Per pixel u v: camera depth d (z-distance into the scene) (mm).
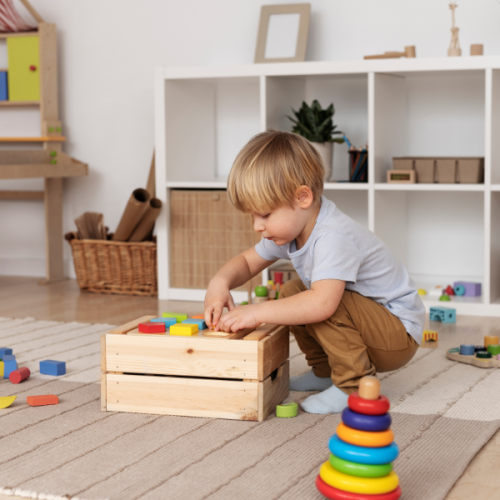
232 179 1091
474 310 2059
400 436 1035
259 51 2438
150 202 2350
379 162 2170
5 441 1019
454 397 1240
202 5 2645
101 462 936
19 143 2943
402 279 1224
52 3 2842
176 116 2385
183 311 2129
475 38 2324
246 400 1104
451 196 2412
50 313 2100
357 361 1138
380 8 2426
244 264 1288
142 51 2746
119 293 2471
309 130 2240
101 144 2836
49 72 2748
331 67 2123
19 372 1332
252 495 835
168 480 876
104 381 1154
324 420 1111
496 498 838
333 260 1086
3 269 2996
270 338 1134
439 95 2381
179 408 1128
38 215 2957
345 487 783
